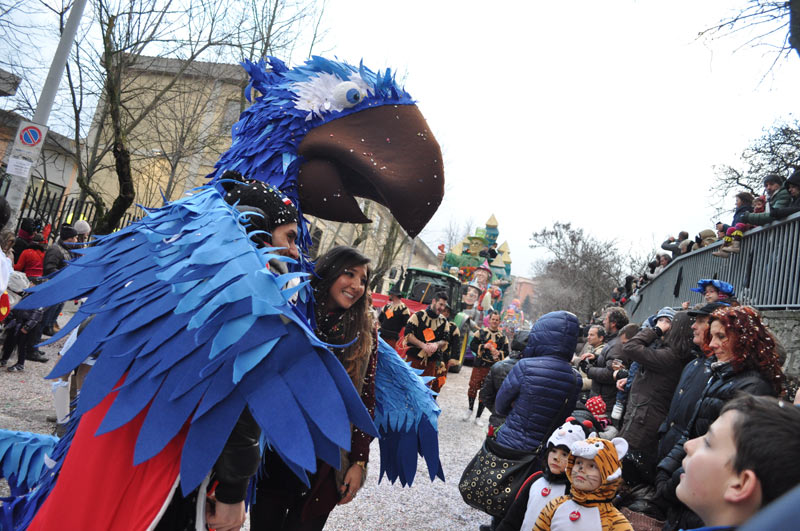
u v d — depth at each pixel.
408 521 4.71
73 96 10.98
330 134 2.74
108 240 1.96
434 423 3.00
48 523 1.59
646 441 4.23
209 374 1.48
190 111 14.18
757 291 7.16
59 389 3.78
